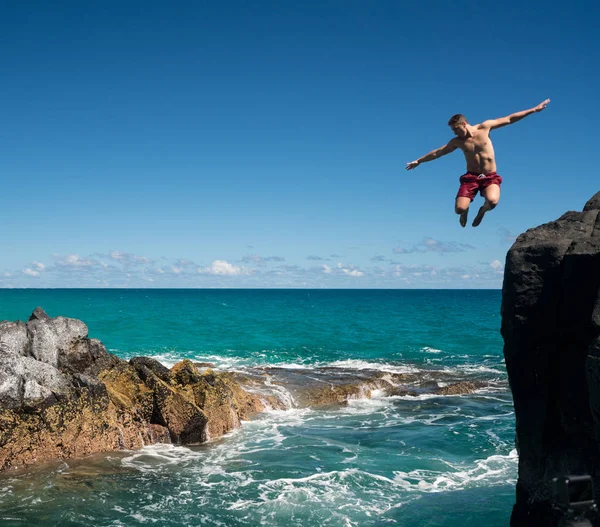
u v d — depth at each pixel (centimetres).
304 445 1553
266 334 4266
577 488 348
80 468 1313
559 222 717
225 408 1705
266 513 1087
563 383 641
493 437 1630
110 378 1641
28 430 1327
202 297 14850
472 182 783
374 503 1132
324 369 2584
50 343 1600
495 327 5175
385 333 4519
